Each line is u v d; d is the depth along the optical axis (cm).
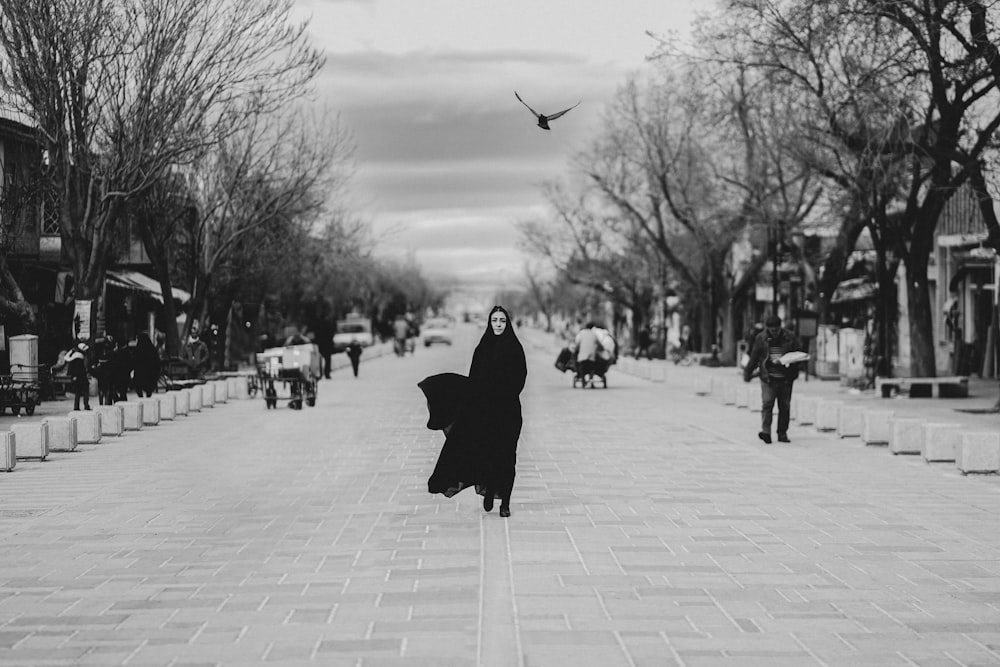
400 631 729
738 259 6688
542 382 4228
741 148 4225
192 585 876
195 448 1945
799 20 2761
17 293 3112
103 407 2209
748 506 1266
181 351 3950
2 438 1625
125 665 663
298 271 5628
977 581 884
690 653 680
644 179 5812
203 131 3381
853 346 3778
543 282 14662
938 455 1695
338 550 1009
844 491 1391
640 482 1470
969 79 2662
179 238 4550
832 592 845
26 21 2950
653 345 6850
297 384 2917
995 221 2773
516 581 877
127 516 1217
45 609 803
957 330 4112
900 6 2442
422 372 5159
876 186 3052
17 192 3269
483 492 1196
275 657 673
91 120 3209
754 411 2759
